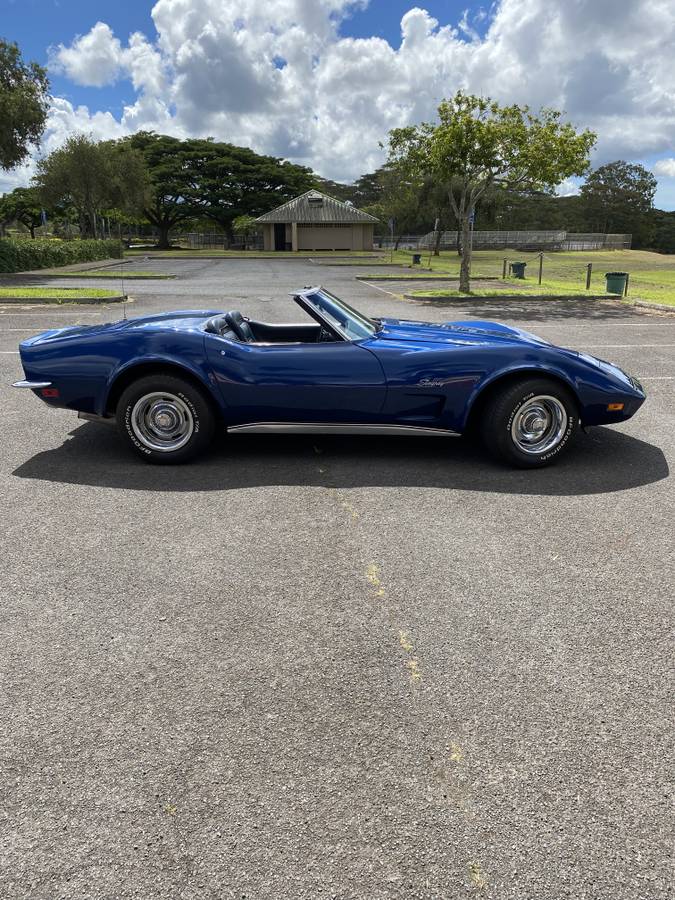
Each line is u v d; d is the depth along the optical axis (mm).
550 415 4484
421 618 2748
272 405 4473
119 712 2199
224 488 4238
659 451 4977
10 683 2342
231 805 1823
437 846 1697
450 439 5305
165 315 5145
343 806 1819
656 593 2951
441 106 16797
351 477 4438
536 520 3730
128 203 48312
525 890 1578
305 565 3201
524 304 17031
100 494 4133
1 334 11062
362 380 4387
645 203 123375
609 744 2061
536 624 2705
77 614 2773
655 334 11180
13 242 28438
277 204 77000
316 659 2480
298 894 1563
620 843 1712
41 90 24984
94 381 4469
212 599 2895
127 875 1615
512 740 2074
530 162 16359
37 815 1796
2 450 5016
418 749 2033
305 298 4527
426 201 55469
